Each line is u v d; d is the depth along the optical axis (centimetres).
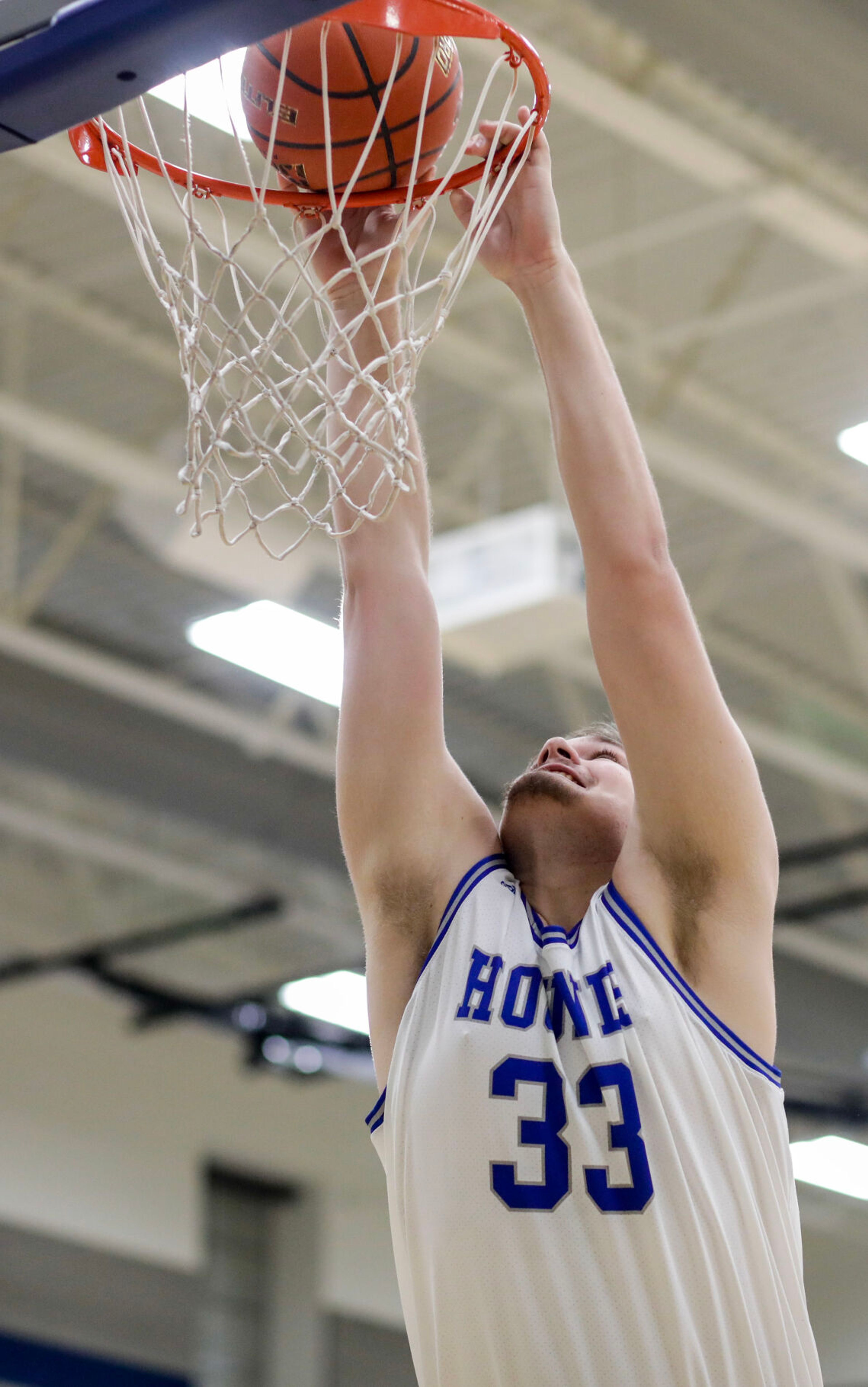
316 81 309
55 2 282
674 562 1129
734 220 880
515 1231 249
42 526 1088
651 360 972
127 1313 1448
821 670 1224
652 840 275
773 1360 248
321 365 298
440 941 278
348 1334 1578
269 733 1153
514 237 308
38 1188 1415
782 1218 258
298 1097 1627
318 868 1230
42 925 1409
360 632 303
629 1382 242
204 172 728
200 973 1483
